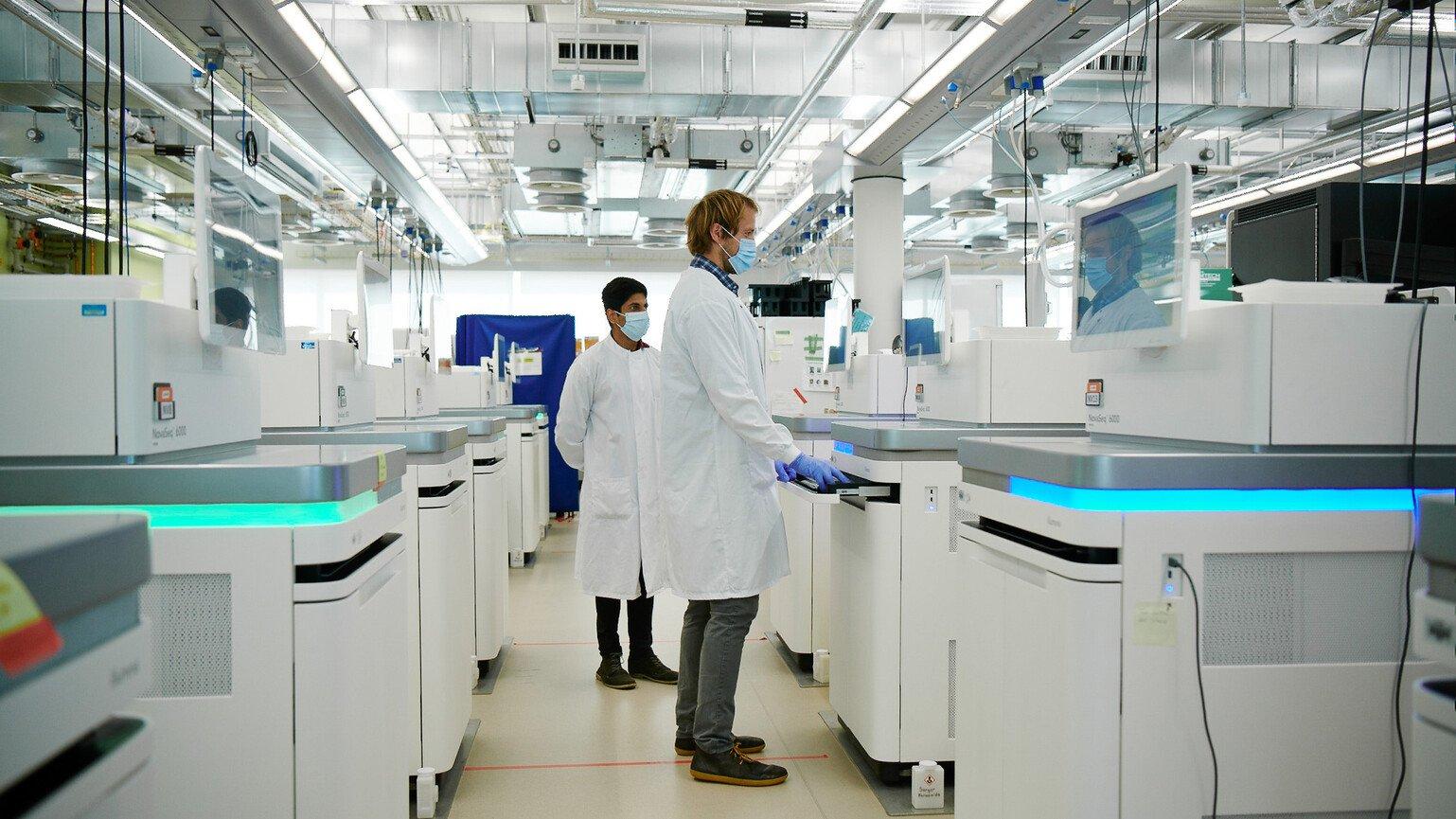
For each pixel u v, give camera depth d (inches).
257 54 159.6
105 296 53.7
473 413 187.9
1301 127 225.8
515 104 202.4
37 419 51.9
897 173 265.3
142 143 203.3
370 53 189.8
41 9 157.5
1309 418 56.2
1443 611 33.1
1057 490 56.6
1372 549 56.0
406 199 284.5
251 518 52.2
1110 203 68.3
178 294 66.1
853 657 96.4
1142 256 63.3
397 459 65.3
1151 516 53.1
